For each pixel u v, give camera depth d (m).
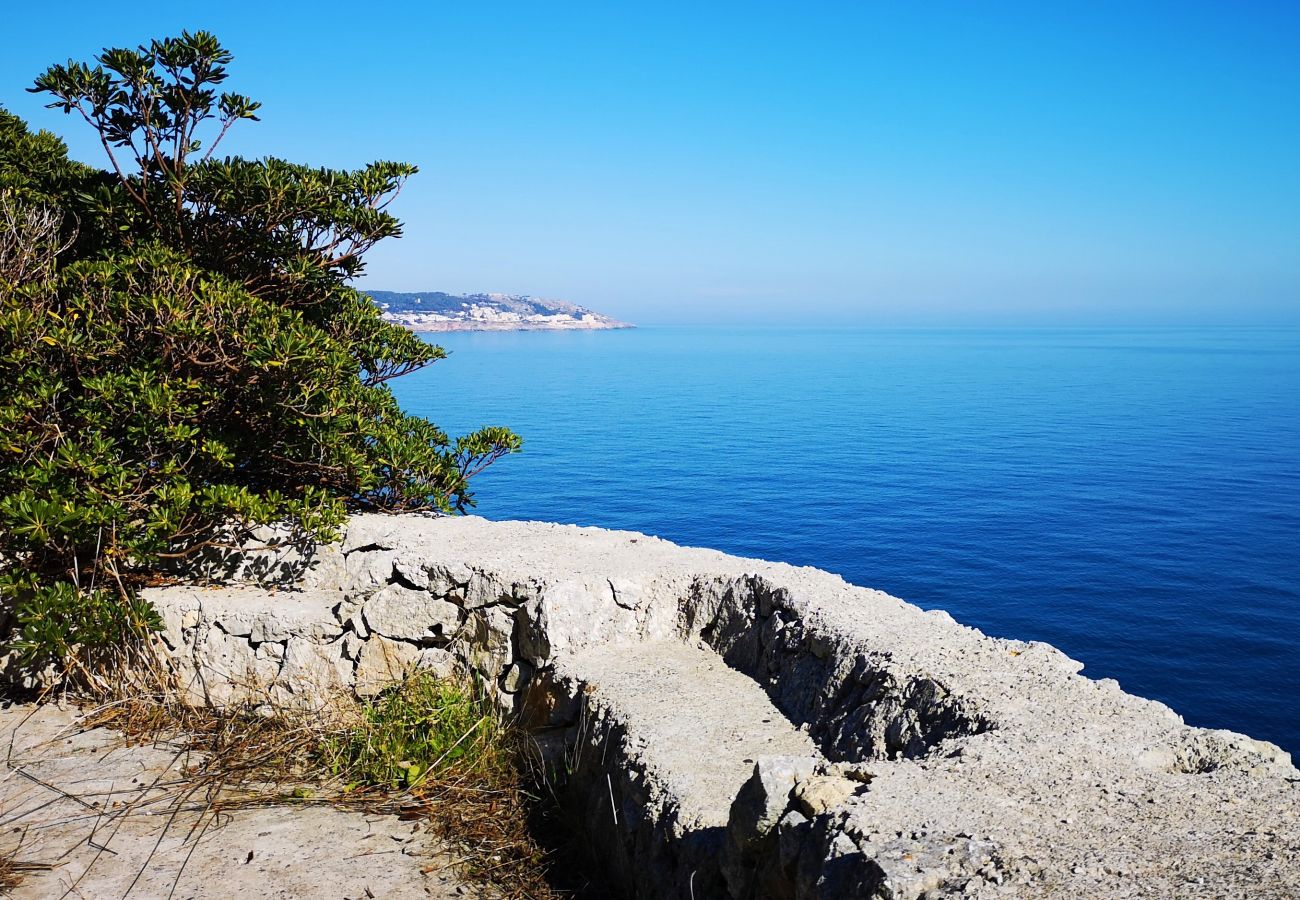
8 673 6.85
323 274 8.64
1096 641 44.59
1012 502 80.50
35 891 4.32
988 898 2.57
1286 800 3.25
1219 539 66.69
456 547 7.11
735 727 5.10
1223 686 38.91
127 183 8.02
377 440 8.73
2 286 6.94
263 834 4.99
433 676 6.54
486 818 5.22
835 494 82.62
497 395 183.50
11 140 9.64
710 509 74.88
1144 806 3.21
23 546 6.73
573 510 73.06
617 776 4.86
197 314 7.21
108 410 7.13
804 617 5.68
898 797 3.25
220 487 6.92
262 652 6.72
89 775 5.62
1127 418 158.88
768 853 3.42
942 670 4.66
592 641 6.33
